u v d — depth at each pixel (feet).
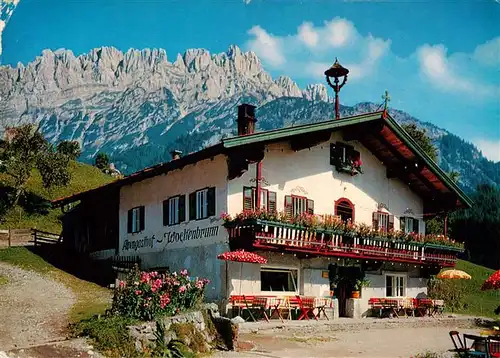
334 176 88.17
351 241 83.10
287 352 54.08
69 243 112.88
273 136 73.61
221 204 74.90
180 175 83.25
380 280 93.76
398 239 90.17
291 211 80.84
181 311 51.08
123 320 47.21
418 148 92.22
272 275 78.38
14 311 57.47
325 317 80.38
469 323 92.68
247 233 71.41
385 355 56.29
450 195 100.63
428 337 72.13
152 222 88.33
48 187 150.61
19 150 148.15
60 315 56.29
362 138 92.27
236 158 73.20
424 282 102.89
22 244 118.11
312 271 82.74
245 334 63.41
